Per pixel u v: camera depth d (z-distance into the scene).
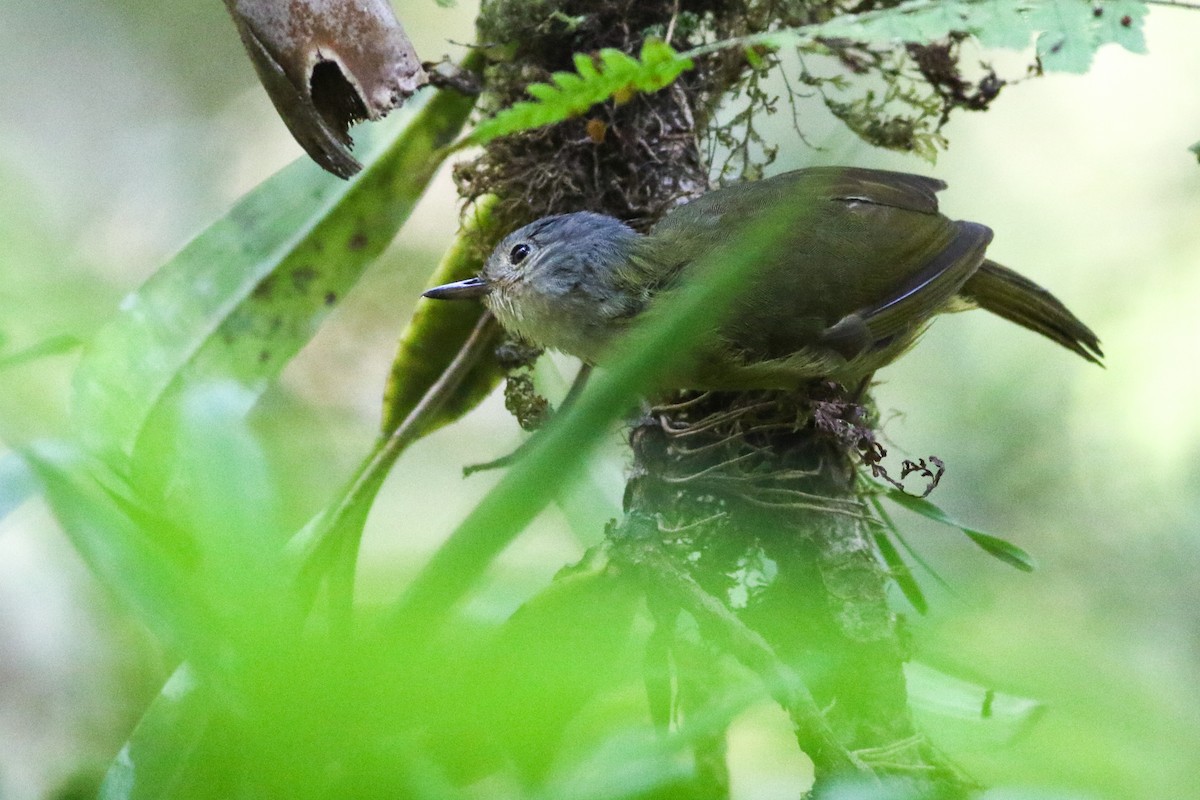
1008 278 6.50
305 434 7.36
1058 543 8.88
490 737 1.77
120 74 10.84
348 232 5.32
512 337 5.71
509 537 1.72
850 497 5.08
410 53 4.18
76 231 9.67
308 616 2.10
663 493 5.05
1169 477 9.24
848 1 5.80
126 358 4.91
